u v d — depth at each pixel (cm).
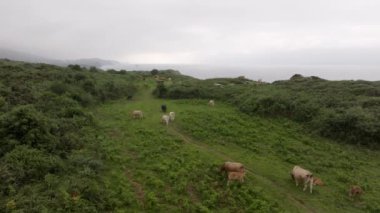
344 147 2825
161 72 9212
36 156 1788
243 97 4209
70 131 2484
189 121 3269
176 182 1909
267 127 3234
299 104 3597
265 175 2177
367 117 3009
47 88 3628
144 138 2692
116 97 4688
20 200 1405
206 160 2286
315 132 3105
